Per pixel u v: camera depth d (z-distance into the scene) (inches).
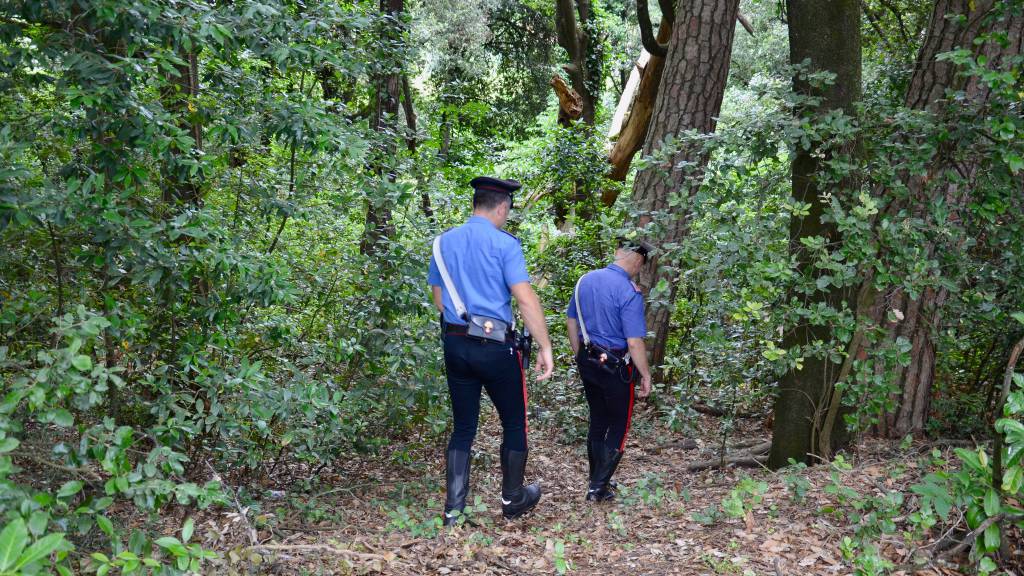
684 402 237.5
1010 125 157.6
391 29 228.1
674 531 158.2
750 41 708.0
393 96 306.3
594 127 390.3
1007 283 191.5
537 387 274.5
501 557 144.3
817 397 199.8
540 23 815.1
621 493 189.8
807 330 189.5
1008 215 182.7
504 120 802.8
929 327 206.2
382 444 201.5
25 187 123.2
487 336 158.1
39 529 82.7
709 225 188.5
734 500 151.3
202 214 140.2
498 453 237.6
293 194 192.1
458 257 160.6
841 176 176.6
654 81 476.7
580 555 147.6
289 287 151.5
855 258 170.6
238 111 161.8
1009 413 107.9
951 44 193.5
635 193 301.7
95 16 123.7
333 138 156.8
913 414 210.7
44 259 145.1
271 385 153.3
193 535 141.2
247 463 172.7
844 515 152.0
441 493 196.2
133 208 134.1
